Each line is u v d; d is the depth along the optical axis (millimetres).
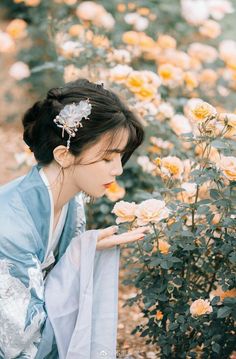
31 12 5102
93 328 2197
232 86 4805
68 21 4230
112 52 3621
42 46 5105
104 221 3547
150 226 2404
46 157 2123
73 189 2174
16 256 2051
